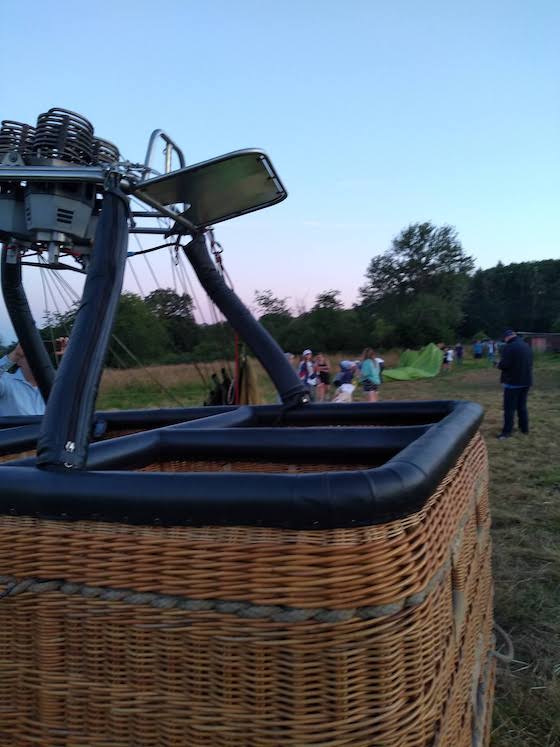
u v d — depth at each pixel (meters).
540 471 6.73
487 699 2.14
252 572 1.06
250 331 2.55
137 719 1.14
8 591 1.17
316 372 13.14
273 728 1.06
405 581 1.07
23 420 2.44
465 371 30.56
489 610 2.34
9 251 2.07
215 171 1.73
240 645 1.07
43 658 1.19
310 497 1.03
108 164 1.82
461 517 1.54
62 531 1.17
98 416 2.59
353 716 1.05
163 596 1.11
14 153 1.73
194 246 2.40
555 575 3.86
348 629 1.04
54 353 2.50
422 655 1.11
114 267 1.48
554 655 2.99
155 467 2.03
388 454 1.93
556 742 2.38
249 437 2.00
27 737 1.21
